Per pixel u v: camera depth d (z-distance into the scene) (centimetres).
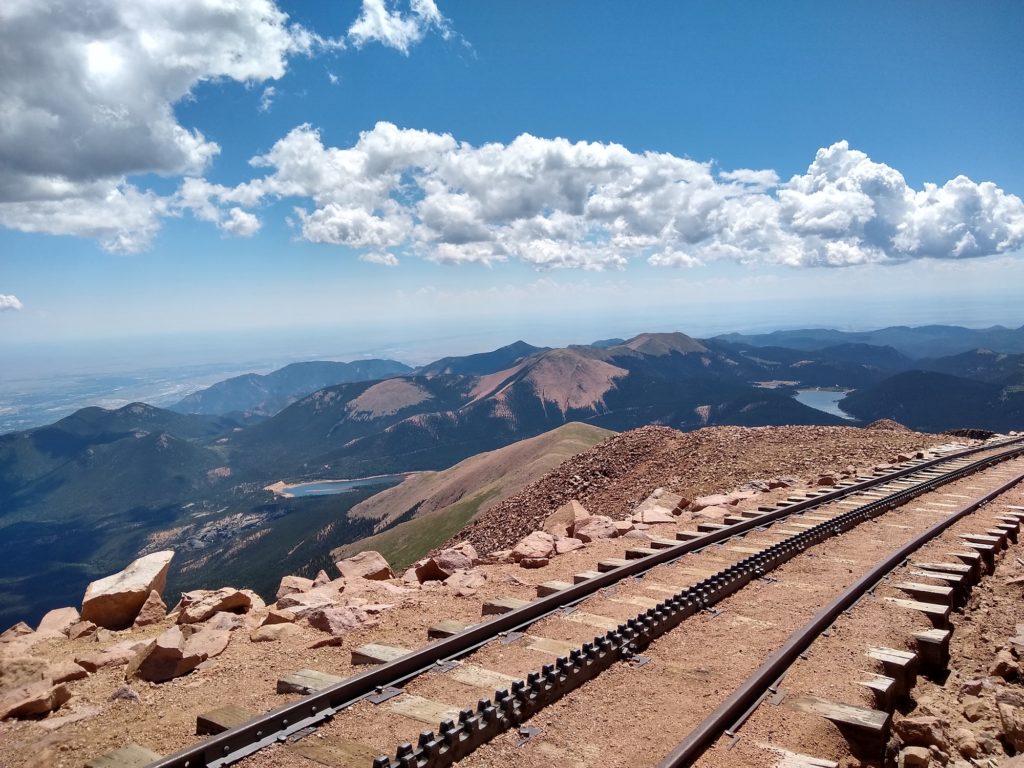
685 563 1209
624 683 725
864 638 859
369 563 1246
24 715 652
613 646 780
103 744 592
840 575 1136
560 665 698
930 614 953
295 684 686
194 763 526
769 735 629
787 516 1625
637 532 1499
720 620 928
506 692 631
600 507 3006
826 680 739
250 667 769
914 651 857
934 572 1146
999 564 1356
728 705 641
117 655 802
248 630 895
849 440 3111
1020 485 2208
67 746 589
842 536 1449
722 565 1191
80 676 751
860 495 1906
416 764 515
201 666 772
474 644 809
